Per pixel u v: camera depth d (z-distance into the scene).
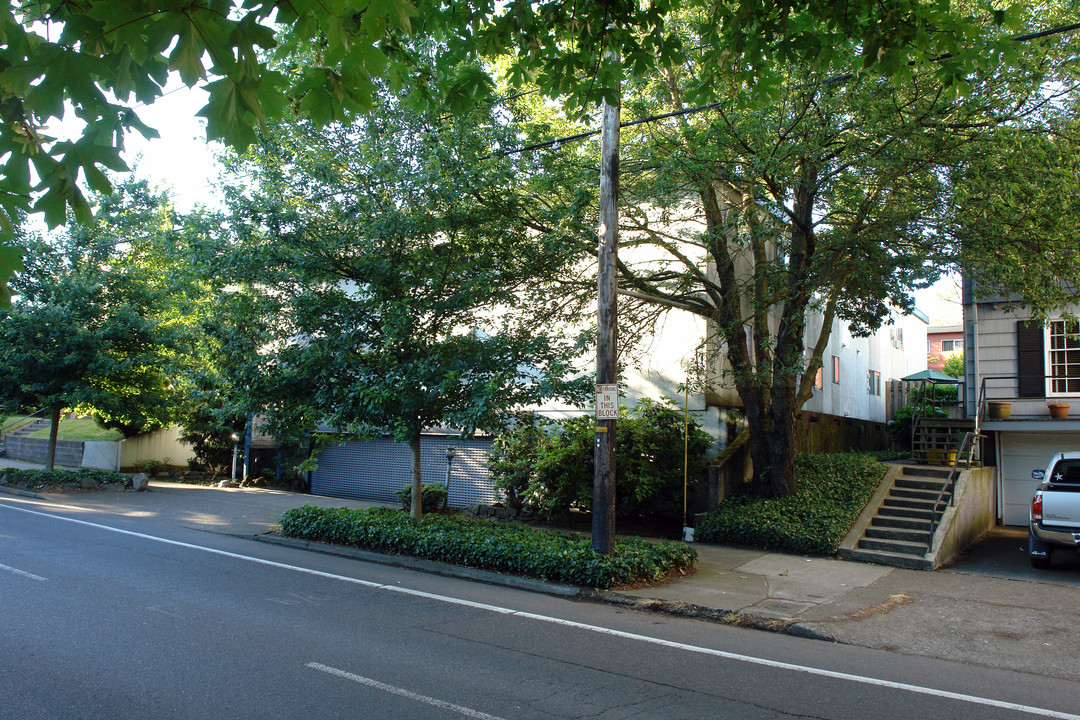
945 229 11.59
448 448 18.72
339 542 12.28
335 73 3.98
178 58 3.39
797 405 14.09
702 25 6.76
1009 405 16.36
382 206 11.47
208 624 7.17
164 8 3.27
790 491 13.75
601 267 10.30
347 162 11.80
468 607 8.40
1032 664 6.77
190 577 9.40
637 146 12.27
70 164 3.67
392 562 11.13
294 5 3.61
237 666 5.91
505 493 16.83
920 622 8.17
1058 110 10.96
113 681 5.50
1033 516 11.25
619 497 15.36
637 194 13.08
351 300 11.84
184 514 15.73
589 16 6.34
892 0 6.00
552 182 12.85
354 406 11.69
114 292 19.34
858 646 7.33
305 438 20.52
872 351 27.81
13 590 8.36
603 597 9.09
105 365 18.25
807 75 10.97
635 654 6.67
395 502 19.69
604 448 10.02
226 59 3.46
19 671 5.68
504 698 5.37
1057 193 10.70
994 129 10.62
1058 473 11.76
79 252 19.33
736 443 16.16
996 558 12.23
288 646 6.51
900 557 11.33
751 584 9.89
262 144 11.45
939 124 10.80
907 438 23.20
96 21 3.44
